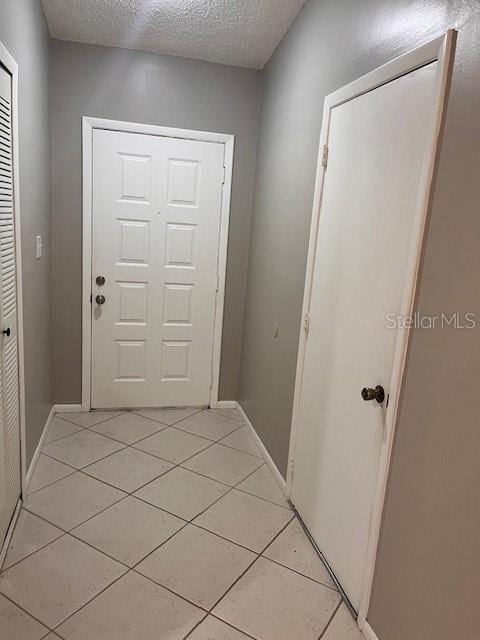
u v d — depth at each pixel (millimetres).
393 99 1474
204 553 1957
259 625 1610
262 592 1762
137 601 1679
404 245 1396
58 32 2738
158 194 3156
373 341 1577
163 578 1800
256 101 3178
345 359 1785
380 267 1539
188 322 3406
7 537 1914
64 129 2920
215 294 3408
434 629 1215
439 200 1228
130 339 3320
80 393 3309
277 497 2422
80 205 3037
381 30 1564
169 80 3020
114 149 3025
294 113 2432
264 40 2703
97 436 2967
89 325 3213
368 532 1585
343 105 1838
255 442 3021
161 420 3289
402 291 1398
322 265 2018
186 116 3092
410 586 1334
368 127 1637
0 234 1697
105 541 1986
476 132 1091
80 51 2859
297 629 1605
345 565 1756
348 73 1808
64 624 1561
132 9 2418
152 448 2859
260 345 2990
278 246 2658
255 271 3166
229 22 2510
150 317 3324
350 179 1772
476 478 1061
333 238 1914
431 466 1239
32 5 2205
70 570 1806
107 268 3174
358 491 1666
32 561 1837
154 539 2023
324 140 2004
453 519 1141
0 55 1616
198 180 3205
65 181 2982
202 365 3504
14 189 1896
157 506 2268
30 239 2297
